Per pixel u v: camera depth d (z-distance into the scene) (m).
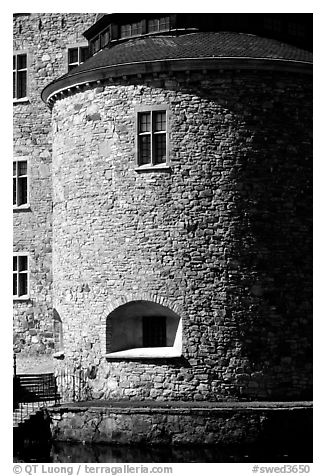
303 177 32.88
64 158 34.78
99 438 30.62
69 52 42.34
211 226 32.09
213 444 29.91
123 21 35.44
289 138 32.69
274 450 30.17
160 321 32.81
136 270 32.59
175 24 34.28
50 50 42.59
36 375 36.06
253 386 31.94
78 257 34.03
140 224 32.59
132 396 32.34
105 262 33.19
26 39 42.94
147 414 30.22
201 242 32.06
